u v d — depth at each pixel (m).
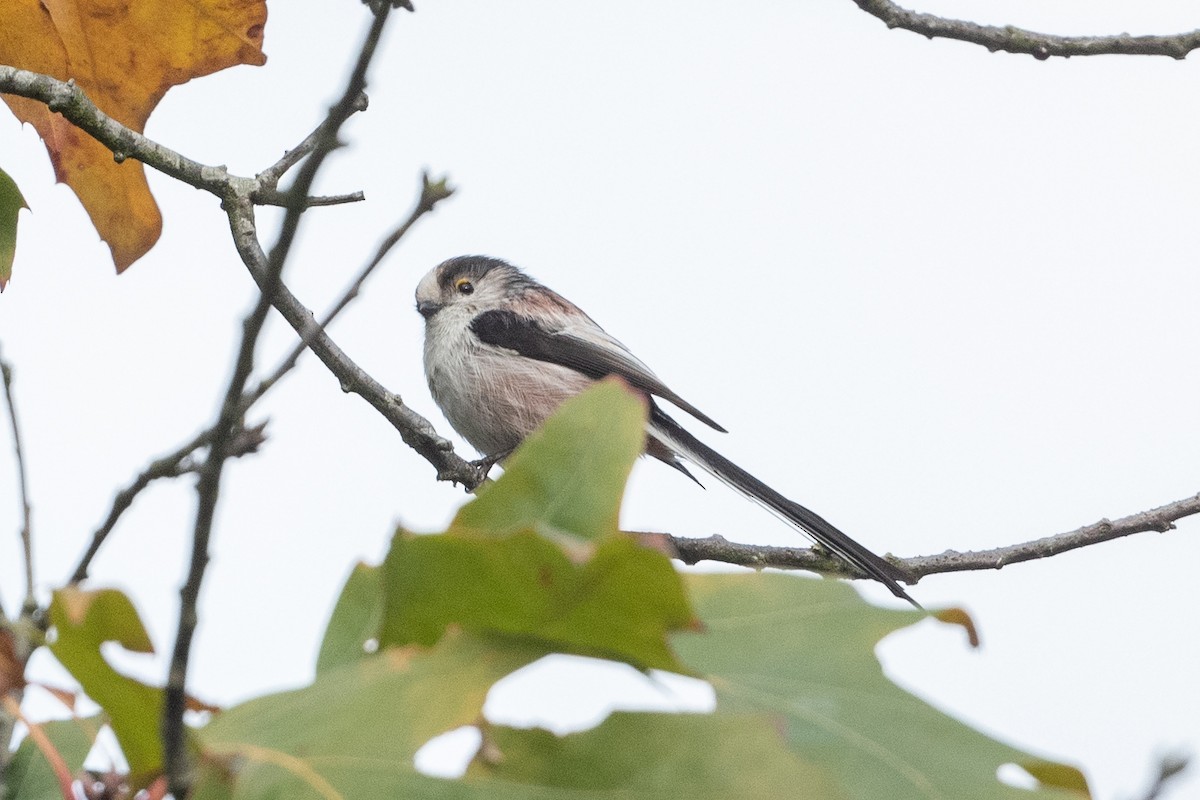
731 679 3.25
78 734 4.58
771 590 3.49
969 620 3.38
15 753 4.52
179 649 3.10
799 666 3.27
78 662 3.21
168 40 7.98
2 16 7.78
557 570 3.02
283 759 3.08
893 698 3.17
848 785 2.92
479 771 3.00
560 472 3.38
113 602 3.15
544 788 2.97
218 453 3.20
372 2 3.64
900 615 3.39
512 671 3.14
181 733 3.09
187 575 3.13
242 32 7.95
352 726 3.10
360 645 3.78
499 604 3.15
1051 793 2.87
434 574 3.13
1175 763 4.89
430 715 3.10
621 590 2.99
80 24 7.82
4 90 7.80
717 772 2.90
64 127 8.06
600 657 3.18
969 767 2.96
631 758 2.96
